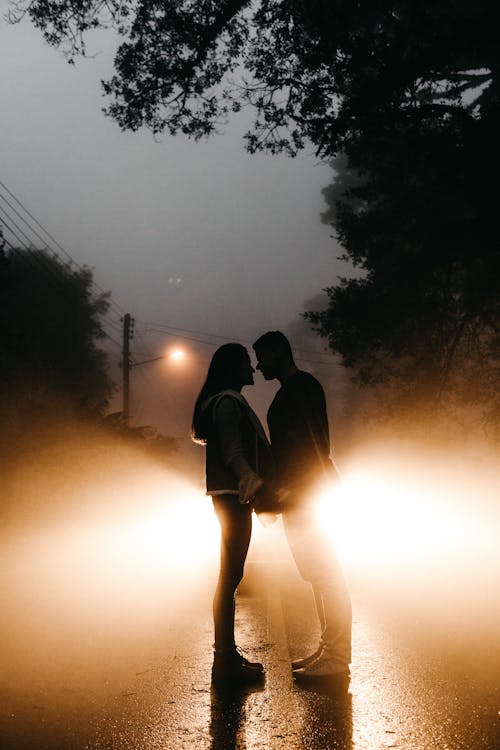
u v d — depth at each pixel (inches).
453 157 855.1
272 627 257.8
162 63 802.8
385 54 744.3
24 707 169.5
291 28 780.6
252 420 204.4
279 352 212.8
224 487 199.8
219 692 179.9
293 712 164.9
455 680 187.3
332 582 194.5
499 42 723.4
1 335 642.8
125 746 145.9
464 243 901.8
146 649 222.7
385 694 176.9
